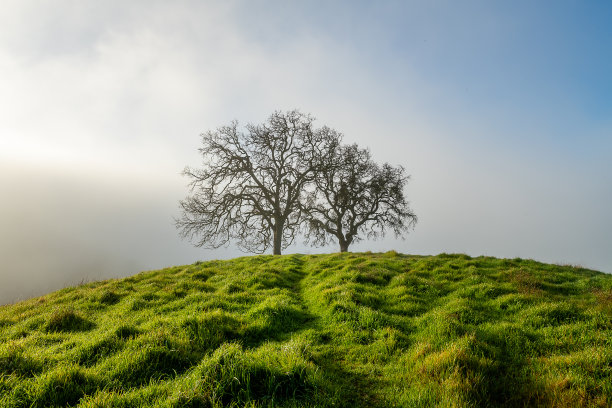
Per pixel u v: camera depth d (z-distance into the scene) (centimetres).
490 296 1186
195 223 3797
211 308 1136
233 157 3931
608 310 889
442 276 1511
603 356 614
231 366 540
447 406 502
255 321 952
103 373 591
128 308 1210
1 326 1076
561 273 1513
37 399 492
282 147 4119
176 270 2128
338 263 1986
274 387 536
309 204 4238
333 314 1033
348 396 580
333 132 4206
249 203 3916
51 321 980
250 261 2286
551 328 833
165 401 474
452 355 642
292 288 1562
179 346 695
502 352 728
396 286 1379
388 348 783
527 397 548
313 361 673
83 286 1767
